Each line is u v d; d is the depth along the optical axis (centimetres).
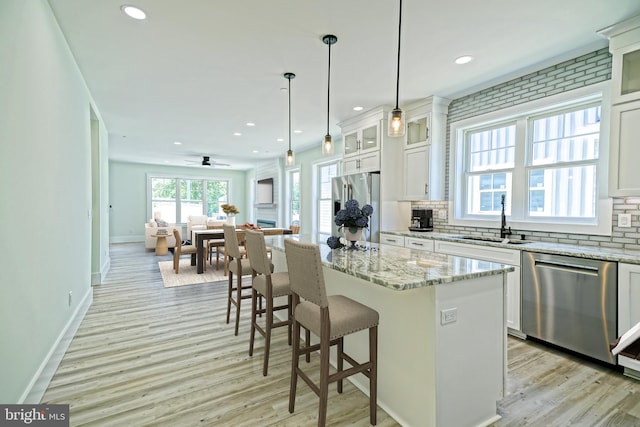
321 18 225
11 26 154
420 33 245
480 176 380
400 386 175
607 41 255
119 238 962
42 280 197
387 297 186
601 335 224
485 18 224
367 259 204
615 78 235
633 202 248
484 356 172
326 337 157
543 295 257
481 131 378
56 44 227
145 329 301
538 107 309
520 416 178
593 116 283
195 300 395
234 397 195
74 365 232
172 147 718
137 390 201
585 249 251
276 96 386
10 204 152
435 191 398
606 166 262
